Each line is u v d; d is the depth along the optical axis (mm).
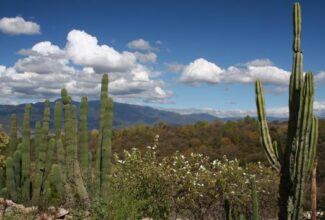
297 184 5199
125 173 10656
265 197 11422
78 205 8953
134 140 30516
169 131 33406
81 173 10523
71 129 10727
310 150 5137
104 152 10023
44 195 10523
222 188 10695
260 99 5586
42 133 11789
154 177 10500
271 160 5523
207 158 11953
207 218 10883
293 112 5285
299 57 5359
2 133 16203
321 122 24734
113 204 8297
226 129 32125
